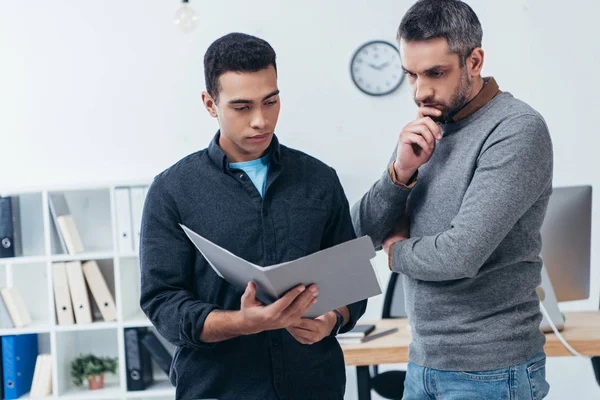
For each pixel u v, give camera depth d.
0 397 3.70
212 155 1.59
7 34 3.94
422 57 1.58
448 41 1.56
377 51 3.93
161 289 1.54
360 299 1.45
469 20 1.57
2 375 3.70
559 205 2.43
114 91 3.95
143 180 3.70
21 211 3.94
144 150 3.97
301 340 1.51
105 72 3.95
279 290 1.32
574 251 2.45
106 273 3.92
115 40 3.94
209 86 1.50
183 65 3.95
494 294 1.61
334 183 1.66
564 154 3.87
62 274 3.68
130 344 3.66
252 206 1.56
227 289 1.55
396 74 3.93
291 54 3.95
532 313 1.65
